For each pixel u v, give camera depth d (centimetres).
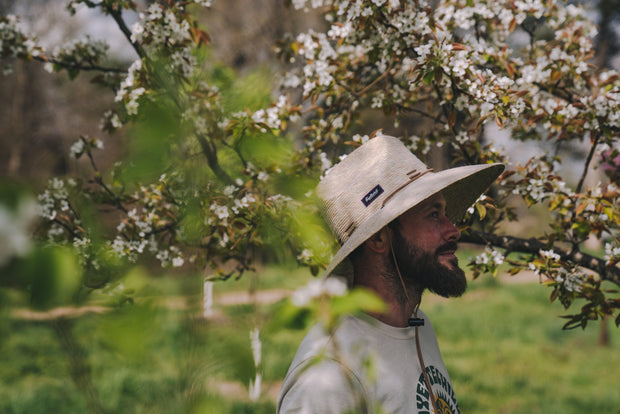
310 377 121
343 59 277
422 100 287
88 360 46
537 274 225
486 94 208
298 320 54
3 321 38
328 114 276
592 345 1027
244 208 185
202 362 47
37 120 927
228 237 206
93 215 59
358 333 133
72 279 36
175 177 70
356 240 146
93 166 108
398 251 150
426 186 152
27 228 34
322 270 203
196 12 207
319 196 158
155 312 44
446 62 206
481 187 198
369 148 169
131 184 55
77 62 253
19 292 35
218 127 124
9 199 33
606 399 745
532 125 269
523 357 955
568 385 816
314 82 257
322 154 240
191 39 195
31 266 34
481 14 246
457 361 940
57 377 650
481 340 1070
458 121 268
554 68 247
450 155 284
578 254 239
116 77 231
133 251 198
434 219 153
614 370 885
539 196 234
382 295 148
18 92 954
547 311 1260
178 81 81
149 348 43
